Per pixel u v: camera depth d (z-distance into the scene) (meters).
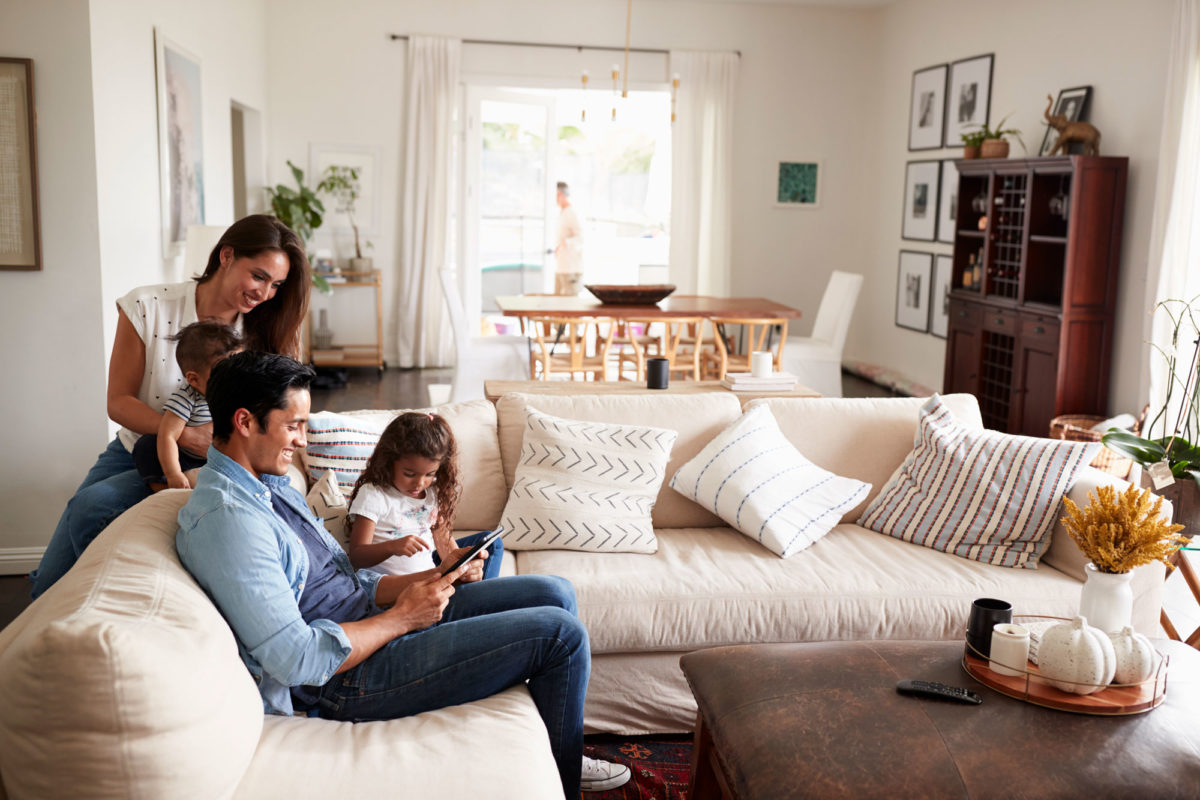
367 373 8.05
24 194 3.69
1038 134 6.27
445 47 8.00
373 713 1.92
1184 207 4.74
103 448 3.90
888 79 8.38
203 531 1.64
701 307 6.31
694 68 8.34
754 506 2.86
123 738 1.29
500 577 2.28
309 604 1.93
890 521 2.99
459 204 8.30
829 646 2.14
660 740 2.59
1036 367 5.53
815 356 6.73
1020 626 2.00
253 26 7.29
